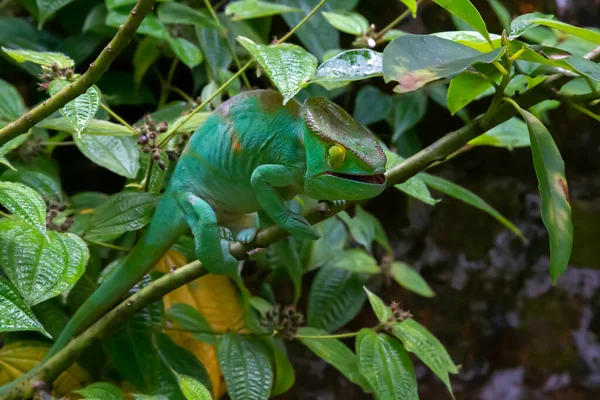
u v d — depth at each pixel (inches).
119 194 62.3
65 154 79.5
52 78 57.8
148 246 60.7
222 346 62.7
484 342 82.5
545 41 73.6
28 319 53.2
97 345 64.8
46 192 64.7
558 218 54.6
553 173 54.9
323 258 71.6
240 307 69.2
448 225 84.0
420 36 53.4
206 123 59.9
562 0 83.4
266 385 62.1
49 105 54.3
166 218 60.5
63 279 55.2
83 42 76.4
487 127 57.1
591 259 84.7
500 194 84.5
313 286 71.2
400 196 83.8
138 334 62.5
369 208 84.4
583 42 72.7
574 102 56.4
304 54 55.5
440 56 53.0
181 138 65.2
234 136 58.6
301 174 57.6
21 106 66.6
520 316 82.9
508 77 55.5
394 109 76.6
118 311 60.6
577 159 86.7
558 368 81.9
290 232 58.0
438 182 69.1
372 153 55.9
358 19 68.5
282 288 78.1
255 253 59.2
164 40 73.0
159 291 60.2
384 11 81.2
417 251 83.7
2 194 54.9
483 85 57.1
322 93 75.7
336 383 78.5
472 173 85.4
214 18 70.9
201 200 59.6
